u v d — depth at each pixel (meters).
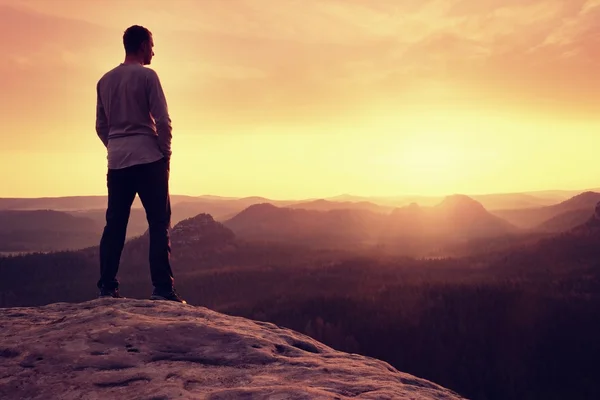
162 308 4.22
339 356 3.44
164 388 2.58
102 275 4.99
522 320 92.12
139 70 4.96
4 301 116.06
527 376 78.31
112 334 3.36
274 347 3.39
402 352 84.75
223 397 2.42
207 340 3.36
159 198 5.03
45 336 3.38
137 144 4.93
